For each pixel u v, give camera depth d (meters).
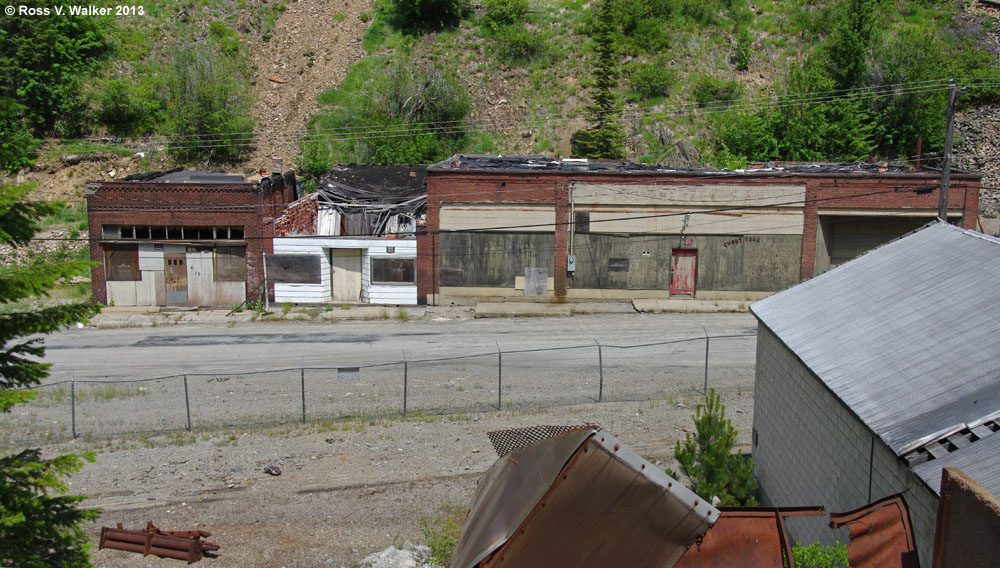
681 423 18.30
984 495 5.30
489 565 6.56
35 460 9.62
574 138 44.62
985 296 10.52
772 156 41.75
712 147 43.41
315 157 42.44
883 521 6.85
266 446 17.33
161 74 46.75
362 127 44.72
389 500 14.88
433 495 15.05
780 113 41.97
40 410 19.39
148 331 27.80
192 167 43.44
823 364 10.81
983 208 39.25
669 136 43.91
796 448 12.02
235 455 16.83
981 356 9.26
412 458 16.67
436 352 24.73
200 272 31.19
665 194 31.34
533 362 23.58
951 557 5.66
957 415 8.26
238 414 19.22
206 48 47.28
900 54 44.53
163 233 31.12
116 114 44.53
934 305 10.96
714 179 31.16
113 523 13.98
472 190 31.22
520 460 8.00
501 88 47.91
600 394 19.88
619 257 31.88
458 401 20.11
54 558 9.47
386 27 52.62
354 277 32.03
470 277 31.86
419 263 31.59
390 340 26.33
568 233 31.56
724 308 30.84
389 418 18.98
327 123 45.62
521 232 31.58
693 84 47.19
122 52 47.97
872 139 43.59
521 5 52.31
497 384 21.45
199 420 18.81
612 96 43.47
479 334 27.12
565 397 20.28
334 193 34.28
